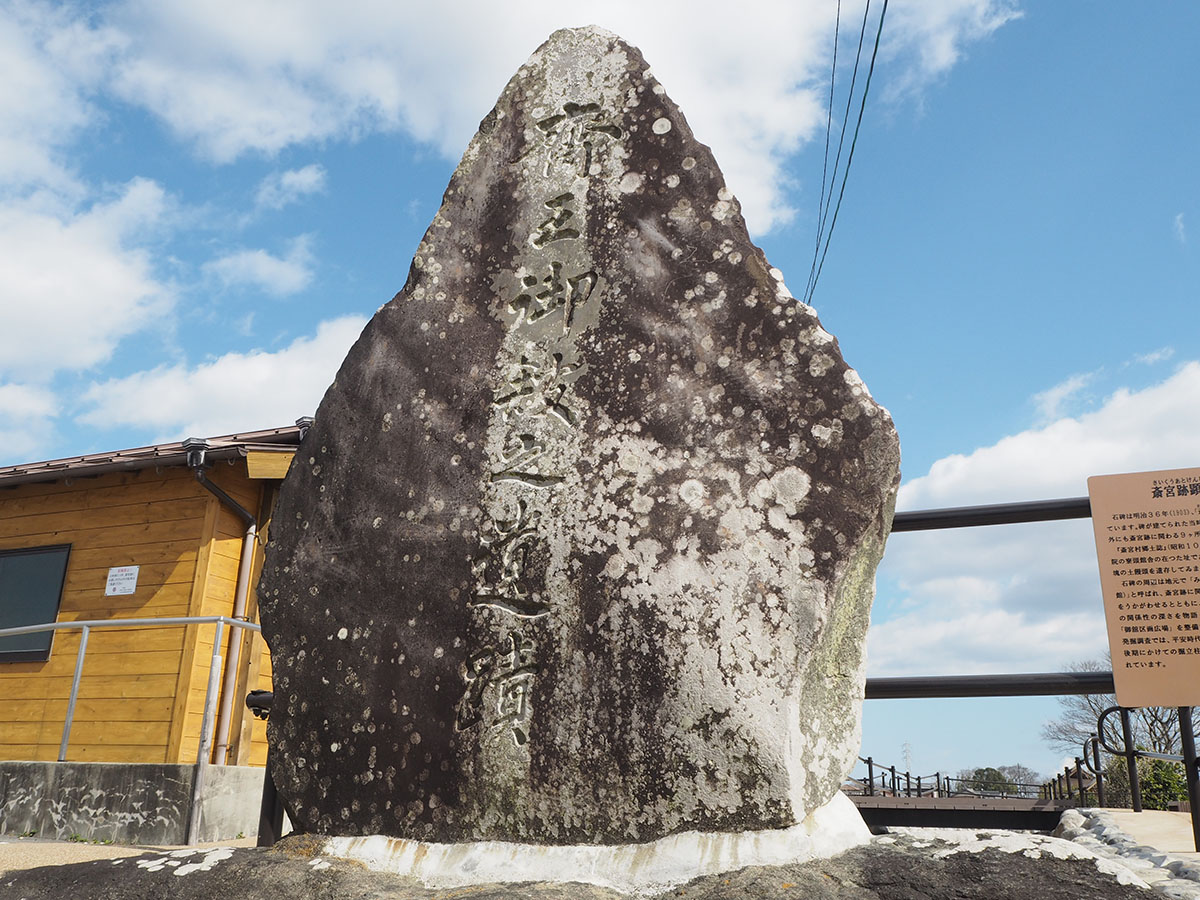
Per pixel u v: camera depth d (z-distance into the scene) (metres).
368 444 3.07
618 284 2.91
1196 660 2.73
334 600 2.93
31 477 7.42
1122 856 2.76
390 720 2.71
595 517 2.63
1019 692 2.87
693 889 2.11
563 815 2.40
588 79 3.24
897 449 2.46
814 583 2.38
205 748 5.26
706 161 2.97
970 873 1.97
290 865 2.46
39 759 6.93
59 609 7.29
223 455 6.88
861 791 12.01
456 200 3.30
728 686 2.33
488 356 3.01
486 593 2.70
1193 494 2.83
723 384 2.66
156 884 2.43
